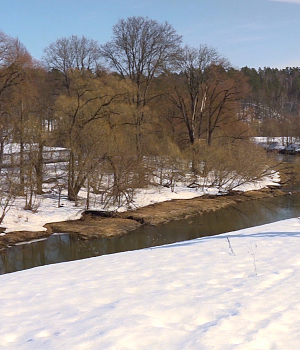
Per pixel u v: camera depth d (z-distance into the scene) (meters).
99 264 9.91
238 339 4.50
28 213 23.12
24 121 24.12
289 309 5.43
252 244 11.06
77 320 5.35
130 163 26.58
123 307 5.78
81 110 26.70
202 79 38.84
